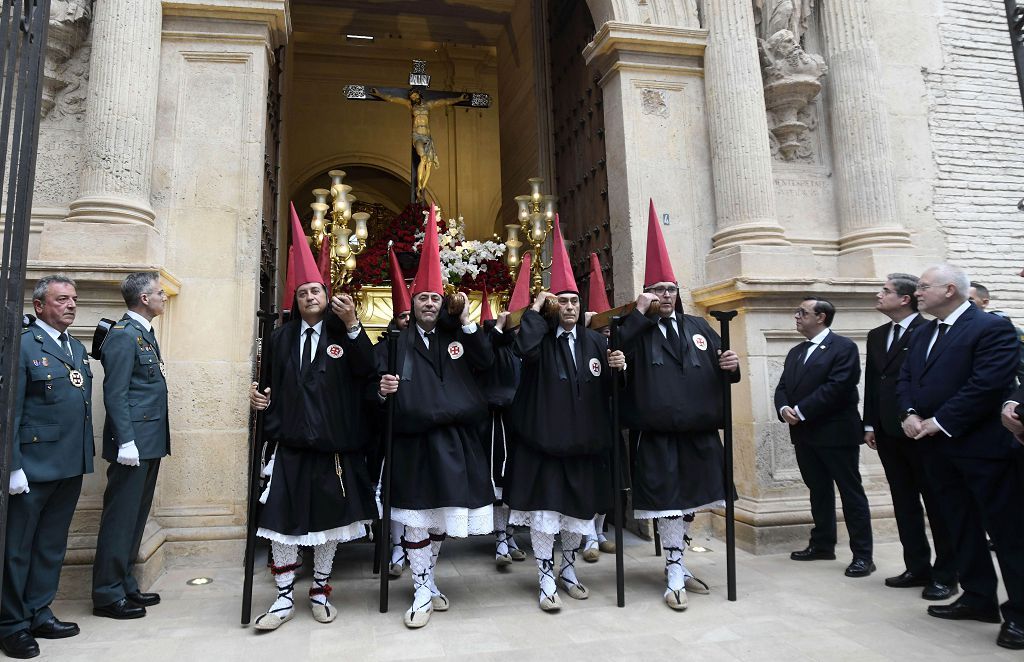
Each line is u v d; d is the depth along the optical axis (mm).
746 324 5000
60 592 3676
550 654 2885
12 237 2385
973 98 6426
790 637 3068
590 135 6559
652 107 5707
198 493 4371
